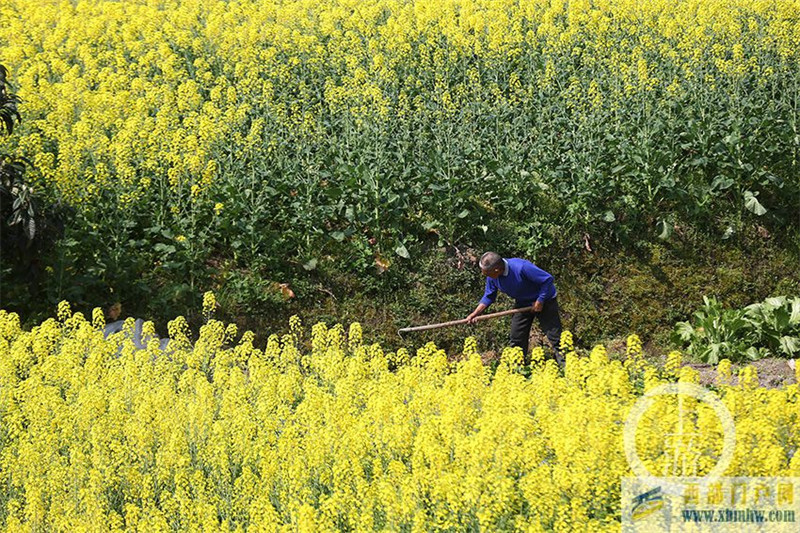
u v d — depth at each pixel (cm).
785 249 2720
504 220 2667
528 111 2905
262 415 1648
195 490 1492
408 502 1306
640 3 3784
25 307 2325
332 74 3272
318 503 1462
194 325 2377
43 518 1501
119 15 3941
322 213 2534
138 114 2953
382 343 2420
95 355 1889
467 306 2497
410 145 2766
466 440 1378
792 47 3266
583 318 2538
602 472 1271
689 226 2708
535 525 1224
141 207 2459
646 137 2700
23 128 2741
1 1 4081
